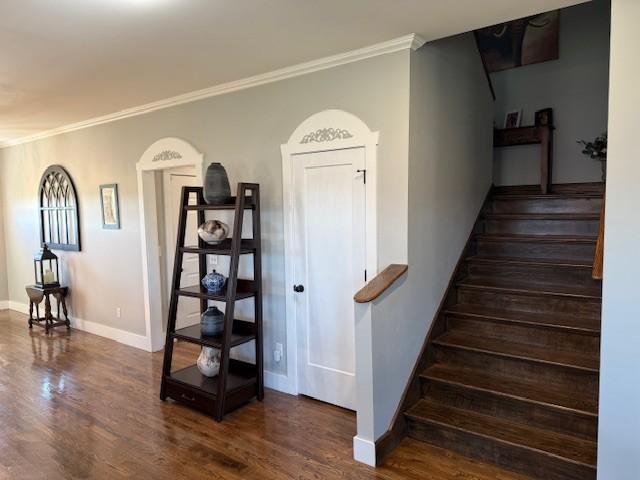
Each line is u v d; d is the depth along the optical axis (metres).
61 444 2.92
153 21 2.47
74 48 2.85
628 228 2.00
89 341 5.21
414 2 2.30
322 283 3.40
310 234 3.43
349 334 3.30
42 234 6.14
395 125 2.90
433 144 3.18
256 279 3.50
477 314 3.29
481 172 4.18
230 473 2.59
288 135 3.48
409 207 2.89
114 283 5.16
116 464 2.69
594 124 4.68
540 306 3.27
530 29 4.95
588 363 2.75
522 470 2.52
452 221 3.55
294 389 3.63
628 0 1.95
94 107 4.47
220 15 2.41
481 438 2.62
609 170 2.03
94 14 2.37
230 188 3.69
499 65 5.16
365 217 3.11
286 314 3.63
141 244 4.77
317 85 3.27
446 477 2.51
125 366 4.36
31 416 3.31
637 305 2.00
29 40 2.71
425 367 3.13
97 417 3.29
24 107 4.41
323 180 3.32
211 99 3.96
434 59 3.14
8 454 2.81
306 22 2.53
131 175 4.78
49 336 5.43
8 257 7.01
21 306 6.84
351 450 2.81
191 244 5.24
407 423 2.91
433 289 3.26
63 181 5.66
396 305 2.81
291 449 2.83
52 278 5.72
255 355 3.72
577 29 4.71
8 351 4.84
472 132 3.91
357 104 3.07
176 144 4.28
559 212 4.15
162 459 2.73
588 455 2.38
